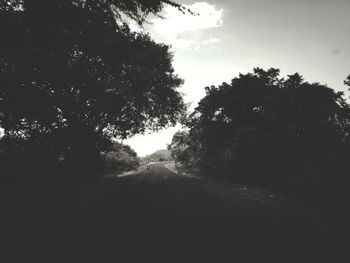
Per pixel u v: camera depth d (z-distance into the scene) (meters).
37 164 22.06
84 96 20.89
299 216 11.24
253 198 16.83
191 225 9.35
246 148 25.89
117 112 30.92
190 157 49.06
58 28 10.81
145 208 12.69
